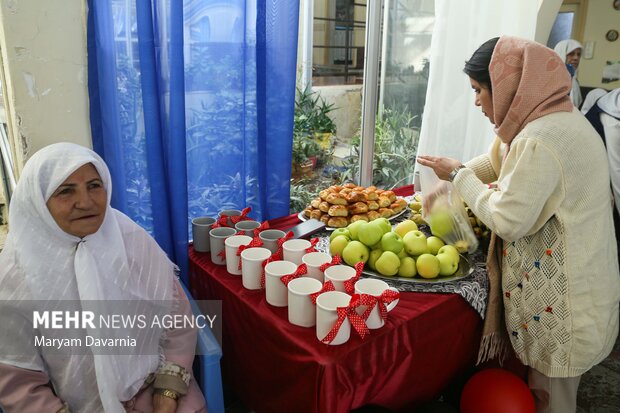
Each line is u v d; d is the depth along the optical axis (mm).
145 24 1268
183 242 1473
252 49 1559
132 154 1416
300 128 2496
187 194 1471
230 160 1638
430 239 1431
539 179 1162
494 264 1408
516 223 1192
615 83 2820
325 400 1001
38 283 999
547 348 1333
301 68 2621
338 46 3432
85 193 1008
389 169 2779
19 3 1147
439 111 2316
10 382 986
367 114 2336
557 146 1164
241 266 1332
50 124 1254
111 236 1101
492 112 1343
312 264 1257
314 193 2482
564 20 2904
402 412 1286
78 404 1070
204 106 1535
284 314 1175
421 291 1283
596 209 1233
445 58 2238
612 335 1364
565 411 1441
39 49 1195
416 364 1229
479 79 1312
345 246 1371
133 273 1148
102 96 1302
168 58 1340
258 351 1223
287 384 1120
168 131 1398
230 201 1688
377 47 2236
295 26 1544
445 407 1339
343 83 3385
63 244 1033
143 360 1120
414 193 2143
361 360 1056
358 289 1139
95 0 1238
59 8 1200
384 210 1729
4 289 984
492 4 2262
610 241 1292
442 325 1266
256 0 1519
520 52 1219
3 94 1266
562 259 1244
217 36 1491
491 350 1482
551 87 1200
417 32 2643
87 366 1059
